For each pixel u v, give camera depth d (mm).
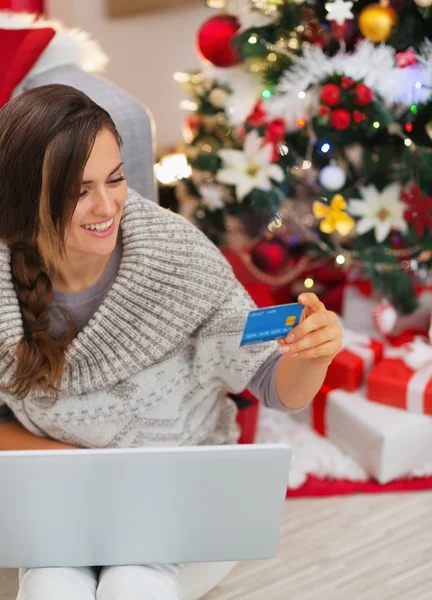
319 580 1516
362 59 1646
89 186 1069
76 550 1098
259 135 1811
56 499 1030
